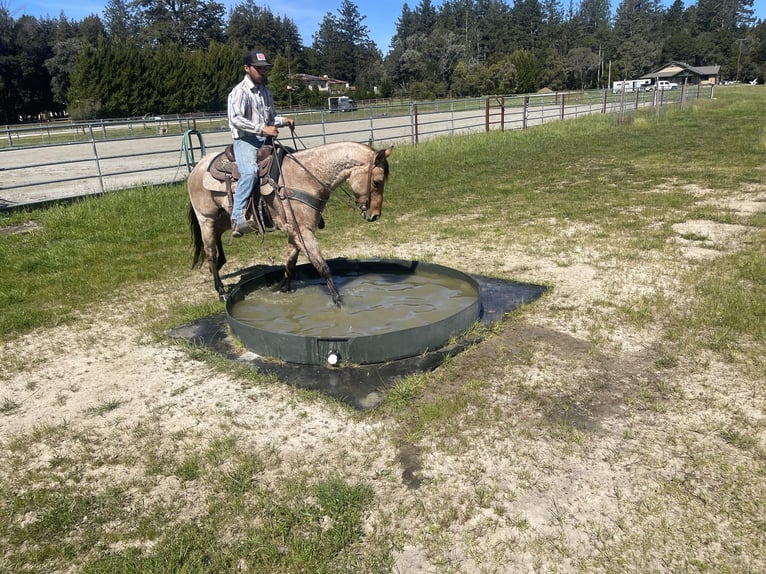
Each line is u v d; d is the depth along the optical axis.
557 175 13.91
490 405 4.12
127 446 3.90
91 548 3.02
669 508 3.08
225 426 4.05
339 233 9.53
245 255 8.54
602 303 5.88
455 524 3.05
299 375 4.66
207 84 56.03
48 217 10.66
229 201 5.82
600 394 4.21
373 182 5.25
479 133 23.39
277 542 2.97
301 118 38.72
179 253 8.65
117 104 50.03
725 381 4.29
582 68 96.00
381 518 3.11
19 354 5.39
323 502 3.21
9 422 4.27
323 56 115.94
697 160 14.80
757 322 5.11
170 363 5.07
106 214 10.75
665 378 4.39
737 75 104.94
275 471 3.54
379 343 4.71
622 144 18.84
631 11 129.62
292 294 6.40
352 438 3.83
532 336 5.21
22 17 81.88
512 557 2.82
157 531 3.10
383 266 7.15
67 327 6.02
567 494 3.22
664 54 109.75
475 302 5.41
